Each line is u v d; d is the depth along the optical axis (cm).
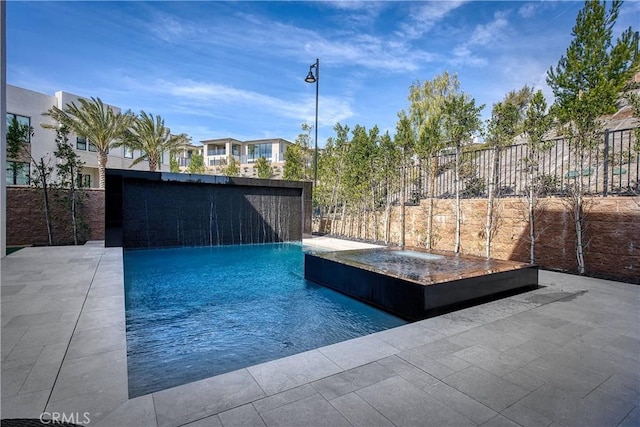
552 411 189
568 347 278
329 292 534
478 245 794
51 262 630
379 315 426
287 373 227
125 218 983
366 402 193
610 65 592
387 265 495
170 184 1050
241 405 188
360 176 1212
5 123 711
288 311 444
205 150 4122
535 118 670
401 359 252
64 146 966
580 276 581
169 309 456
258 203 1208
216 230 1129
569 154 632
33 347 255
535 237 670
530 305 404
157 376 273
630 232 540
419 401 196
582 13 610
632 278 534
